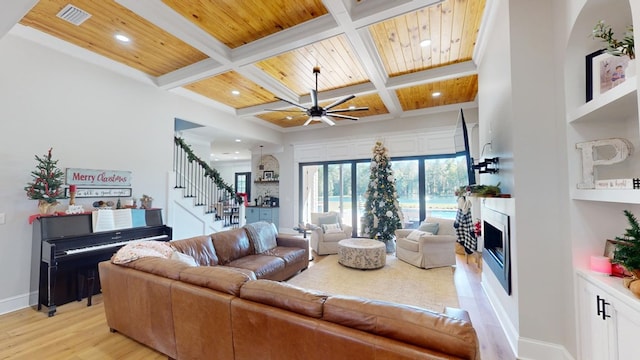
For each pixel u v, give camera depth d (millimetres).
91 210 3498
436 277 4016
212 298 1718
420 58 3838
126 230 3514
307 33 3010
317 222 6102
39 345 2264
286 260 3818
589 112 1734
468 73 3936
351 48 3297
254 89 5000
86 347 2232
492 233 3232
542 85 2137
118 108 3936
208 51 3295
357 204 7215
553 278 2062
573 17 1833
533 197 2135
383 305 1318
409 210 6488
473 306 3043
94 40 3354
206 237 3482
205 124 5461
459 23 3043
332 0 2453
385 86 4457
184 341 1878
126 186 3988
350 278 3998
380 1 2590
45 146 3211
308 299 1464
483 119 3541
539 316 2088
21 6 2002
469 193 2740
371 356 1202
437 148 6098
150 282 2049
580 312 1834
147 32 3203
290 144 8008
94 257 3176
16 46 3008
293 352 1424
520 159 2180
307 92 5164
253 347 1563
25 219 3049
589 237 1875
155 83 4422
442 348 1091
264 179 8477
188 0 2633
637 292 1361
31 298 3023
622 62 1678
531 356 2088
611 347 1521
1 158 2908
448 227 4859
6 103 2936
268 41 3266
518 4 2236
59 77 3344
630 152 1680
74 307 2988
